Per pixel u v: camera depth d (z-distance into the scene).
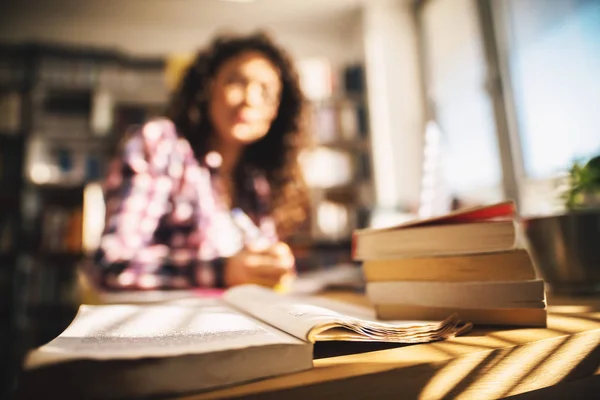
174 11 3.04
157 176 1.04
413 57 3.00
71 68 2.50
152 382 0.23
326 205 2.64
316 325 0.27
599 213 0.57
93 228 2.29
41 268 2.17
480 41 2.26
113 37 3.14
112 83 2.56
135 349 0.24
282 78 1.39
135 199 0.96
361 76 2.97
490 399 0.27
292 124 1.44
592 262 0.56
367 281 0.46
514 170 2.02
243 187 1.41
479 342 0.30
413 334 0.31
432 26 2.86
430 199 0.87
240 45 1.29
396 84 2.95
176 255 0.83
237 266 0.77
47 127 2.41
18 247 2.19
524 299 0.35
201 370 0.24
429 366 0.26
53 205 2.32
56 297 2.16
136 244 0.88
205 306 0.47
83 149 2.55
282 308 0.36
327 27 3.34
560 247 0.58
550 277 0.60
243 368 0.24
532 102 1.91
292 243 2.49
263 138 1.41
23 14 2.96
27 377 0.22
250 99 1.24
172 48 3.23
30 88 2.39
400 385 0.25
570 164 0.68
